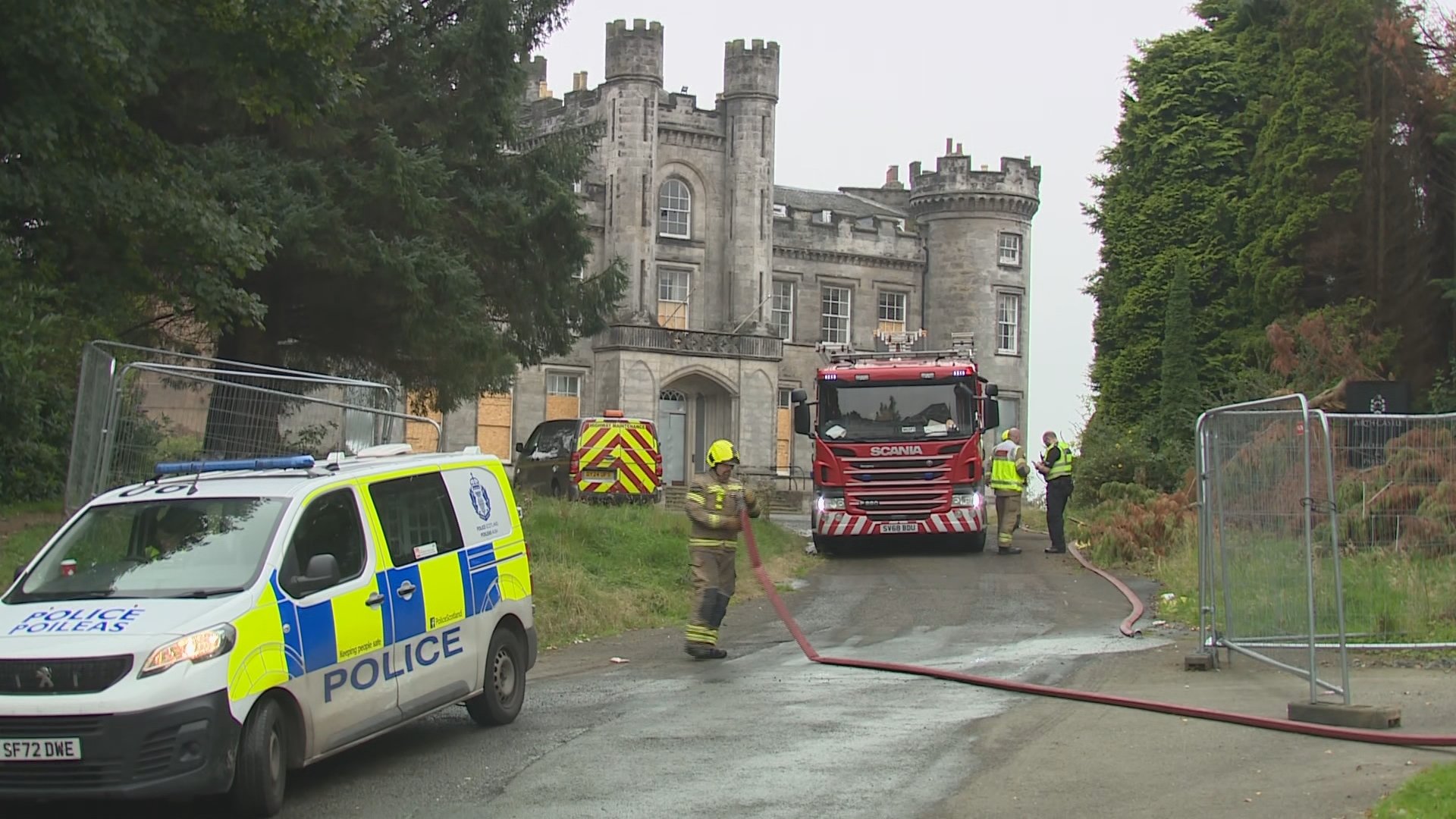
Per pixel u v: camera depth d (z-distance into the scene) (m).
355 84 16.66
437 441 15.66
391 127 22.86
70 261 16.08
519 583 10.75
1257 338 31.56
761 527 26.72
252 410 13.38
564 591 16.53
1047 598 18.42
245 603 7.94
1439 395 26.56
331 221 20.72
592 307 27.75
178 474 9.32
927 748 9.26
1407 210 28.48
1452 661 11.84
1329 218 29.69
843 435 24.89
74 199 14.55
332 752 8.43
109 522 8.78
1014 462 25.02
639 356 54.31
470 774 8.80
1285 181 30.80
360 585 8.84
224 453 13.02
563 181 26.41
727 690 11.81
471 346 23.09
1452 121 27.64
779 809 7.74
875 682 12.15
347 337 23.81
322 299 22.58
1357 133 29.25
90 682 7.38
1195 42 37.91
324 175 21.31
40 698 7.34
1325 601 11.07
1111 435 32.44
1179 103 37.53
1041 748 9.19
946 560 24.03
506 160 25.62
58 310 15.97
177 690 7.39
